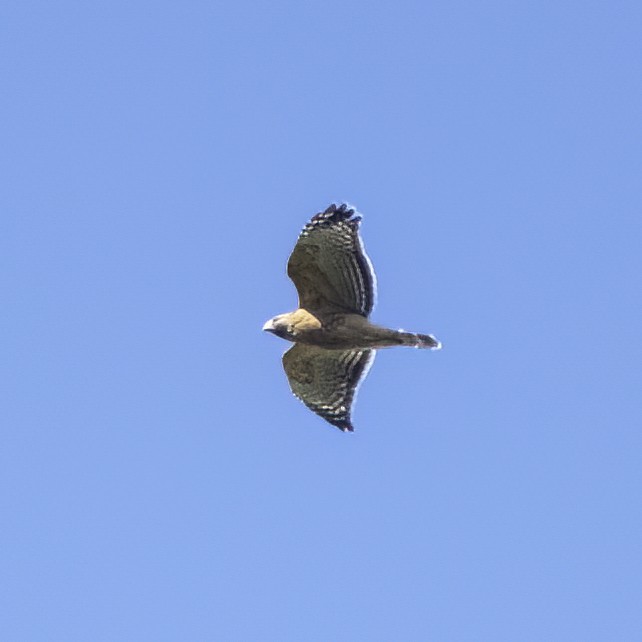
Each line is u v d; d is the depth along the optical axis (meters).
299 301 18.36
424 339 17.86
